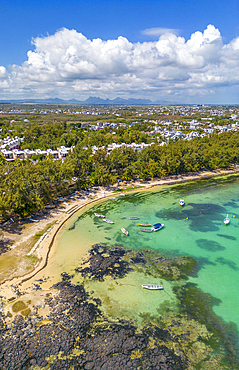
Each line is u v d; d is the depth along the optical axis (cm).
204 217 8912
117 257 6494
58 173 9825
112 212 9350
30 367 3678
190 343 4066
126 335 4166
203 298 5072
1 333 4191
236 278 5691
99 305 4841
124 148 14188
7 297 4997
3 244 6850
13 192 7950
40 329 4266
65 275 5759
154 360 3762
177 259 6425
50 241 7119
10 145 19062
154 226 7994
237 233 7762
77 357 3803
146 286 5338
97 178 11681
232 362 3766
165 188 12338
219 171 15600
